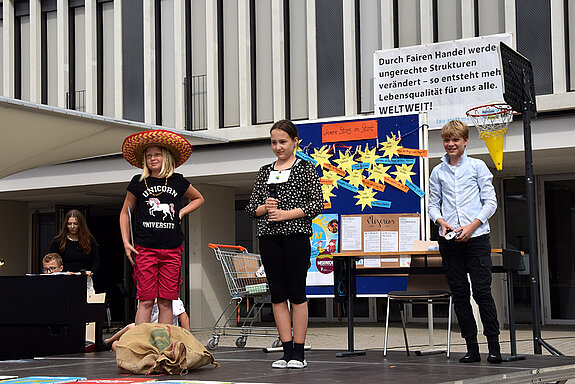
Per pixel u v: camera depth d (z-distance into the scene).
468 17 13.74
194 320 16.64
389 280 9.38
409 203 9.45
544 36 13.14
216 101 16.16
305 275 5.85
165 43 17.05
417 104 13.51
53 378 5.16
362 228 9.59
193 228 16.83
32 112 9.06
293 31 15.71
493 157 8.99
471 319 6.21
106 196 19.27
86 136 10.33
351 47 14.79
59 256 9.48
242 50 15.86
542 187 15.91
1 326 7.95
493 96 12.97
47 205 20.98
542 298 15.76
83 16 17.83
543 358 6.49
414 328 15.21
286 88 15.69
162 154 6.54
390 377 5.10
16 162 11.20
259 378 5.12
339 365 6.07
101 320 8.26
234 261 11.30
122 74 17.19
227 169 15.52
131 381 4.91
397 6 14.68
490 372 5.39
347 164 9.76
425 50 13.48
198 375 5.39
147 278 6.37
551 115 12.67
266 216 5.88
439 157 13.37
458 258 6.19
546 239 15.80
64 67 17.64
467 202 6.12
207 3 16.33
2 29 18.42
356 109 14.84
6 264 19.88
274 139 5.98
